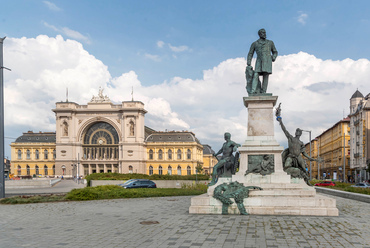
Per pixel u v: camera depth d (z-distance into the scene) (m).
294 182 16.02
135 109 100.38
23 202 21.95
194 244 9.64
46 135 110.62
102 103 103.62
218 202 14.80
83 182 71.62
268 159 15.72
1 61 25.66
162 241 10.07
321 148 119.38
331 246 9.38
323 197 14.60
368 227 11.76
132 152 100.19
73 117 103.31
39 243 10.10
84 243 10.02
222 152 17.16
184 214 15.21
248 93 17.02
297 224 12.17
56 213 16.67
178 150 106.25
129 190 26.89
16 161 108.12
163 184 49.78
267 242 9.77
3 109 25.41
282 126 16.72
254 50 17.36
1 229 12.44
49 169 107.31
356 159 77.25
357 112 76.50
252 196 14.86
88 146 104.88
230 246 9.38
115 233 11.36
